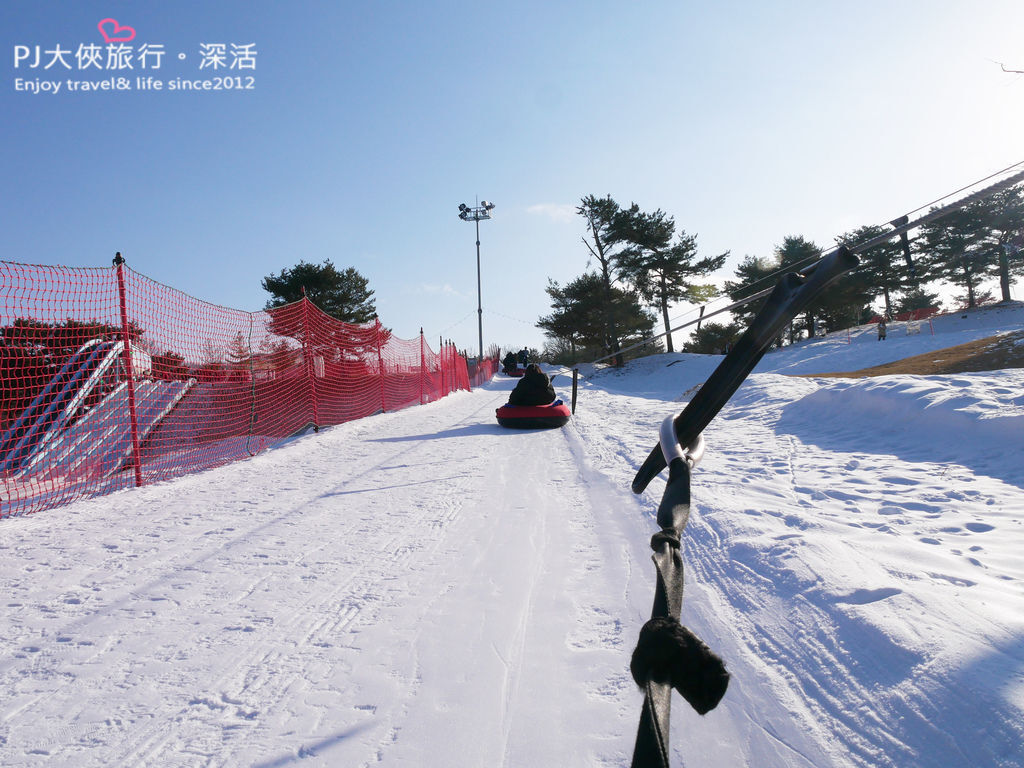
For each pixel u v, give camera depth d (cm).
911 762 216
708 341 6425
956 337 3069
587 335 5591
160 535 609
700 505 584
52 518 680
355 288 4809
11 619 415
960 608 299
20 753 275
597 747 263
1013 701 216
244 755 269
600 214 4938
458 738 274
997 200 4328
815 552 413
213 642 377
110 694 321
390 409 2094
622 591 424
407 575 480
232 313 1231
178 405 1102
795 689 279
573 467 910
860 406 1031
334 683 326
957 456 729
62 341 942
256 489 825
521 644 358
